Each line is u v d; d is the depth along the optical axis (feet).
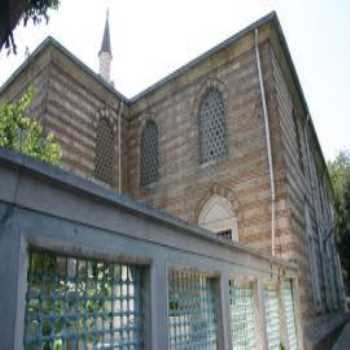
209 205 40.52
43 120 38.32
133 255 10.83
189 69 45.91
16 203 7.37
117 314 10.40
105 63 70.64
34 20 13.51
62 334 8.50
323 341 40.98
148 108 50.14
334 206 98.17
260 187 36.83
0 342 6.59
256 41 40.75
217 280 16.56
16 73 44.27
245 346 19.19
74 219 8.75
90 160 43.16
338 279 83.76
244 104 40.34
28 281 7.84
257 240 35.68
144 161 49.44
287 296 29.86
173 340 13.37
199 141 43.65
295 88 49.44
